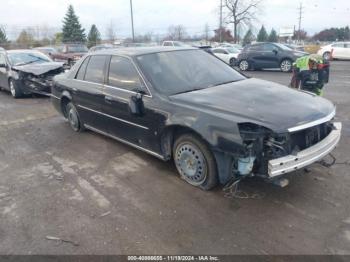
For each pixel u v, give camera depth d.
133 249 2.80
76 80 5.62
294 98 3.72
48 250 2.83
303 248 2.72
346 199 3.40
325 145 3.35
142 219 3.21
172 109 3.70
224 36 59.50
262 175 3.16
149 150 4.27
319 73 6.08
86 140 5.62
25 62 10.32
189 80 4.27
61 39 59.84
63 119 7.16
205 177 3.58
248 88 4.05
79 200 3.62
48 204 3.57
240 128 3.12
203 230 3.01
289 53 16.48
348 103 7.85
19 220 3.29
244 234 2.92
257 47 17.55
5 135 6.18
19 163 4.77
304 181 3.79
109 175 4.22
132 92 4.28
